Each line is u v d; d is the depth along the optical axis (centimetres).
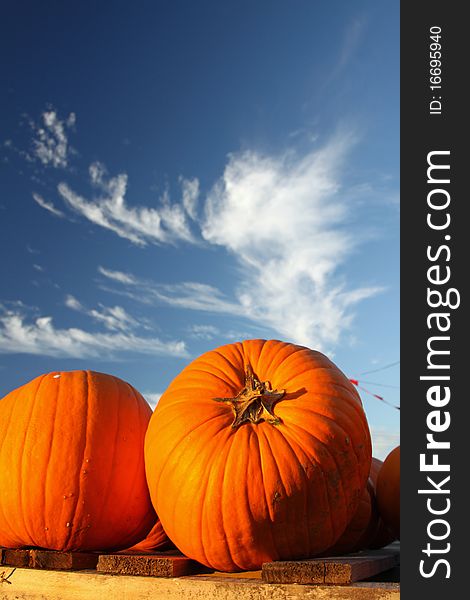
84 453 258
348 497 230
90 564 255
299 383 240
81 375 284
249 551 220
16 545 269
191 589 216
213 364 257
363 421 243
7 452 260
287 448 221
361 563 220
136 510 268
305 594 200
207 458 224
